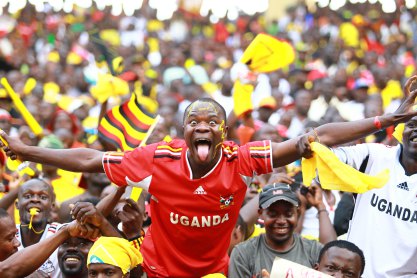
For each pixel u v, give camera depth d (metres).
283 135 21.23
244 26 44.41
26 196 13.03
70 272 11.71
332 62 36.03
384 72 28.94
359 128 10.20
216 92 26.58
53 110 23.39
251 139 16.36
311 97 23.72
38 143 17.61
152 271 10.97
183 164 10.50
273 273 9.76
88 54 32.78
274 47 13.58
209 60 36.44
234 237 13.02
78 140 20.53
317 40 40.09
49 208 13.13
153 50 37.97
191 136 10.33
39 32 40.59
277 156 10.42
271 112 20.89
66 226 10.61
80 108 23.50
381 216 11.72
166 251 10.89
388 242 11.68
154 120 12.43
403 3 42.81
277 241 12.23
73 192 16.30
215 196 10.49
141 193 12.30
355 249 10.87
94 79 29.66
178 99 26.56
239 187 10.54
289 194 12.22
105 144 12.71
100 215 10.54
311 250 12.34
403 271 11.68
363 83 26.56
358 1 43.62
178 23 43.78
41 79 30.55
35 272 11.36
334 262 10.78
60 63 35.50
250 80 14.23
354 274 10.77
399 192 11.66
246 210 13.32
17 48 37.38
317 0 44.41
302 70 29.53
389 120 10.16
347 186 9.88
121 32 40.34
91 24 40.59
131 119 12.45
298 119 22.33
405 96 10.65
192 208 10.54
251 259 12.26
